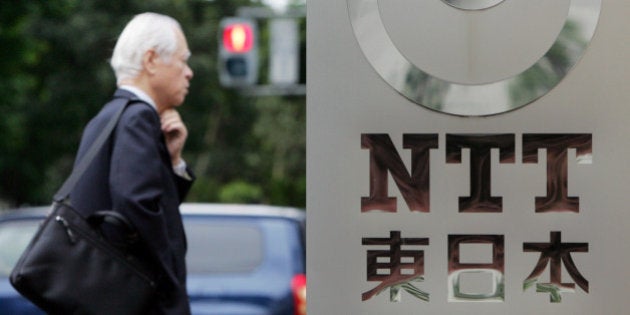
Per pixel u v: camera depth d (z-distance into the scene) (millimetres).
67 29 44094
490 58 5027
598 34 5020
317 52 5043
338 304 5047
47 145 42281
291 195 57562
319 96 5043
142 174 6062
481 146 5043
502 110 5027
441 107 5023
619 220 5031
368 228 5043
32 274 5898
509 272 5043
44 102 42594
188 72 6617
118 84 6535
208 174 60250
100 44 44312
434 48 5027
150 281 6000
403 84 5023
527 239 5039
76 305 5906
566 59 5020
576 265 5043
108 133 6203
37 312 11641
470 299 5043
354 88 5043
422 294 5043
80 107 43812
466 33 5023
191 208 12391
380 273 5047
